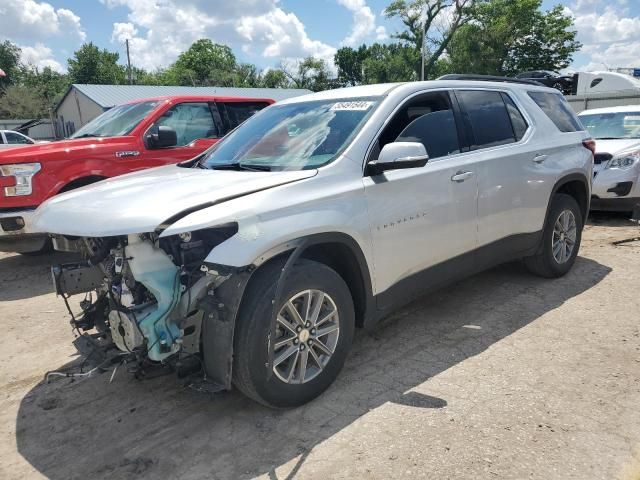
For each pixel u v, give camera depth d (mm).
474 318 4391
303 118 3934
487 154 4254
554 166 4852
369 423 2967
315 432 2914
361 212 3285
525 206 4602
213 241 2928
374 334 4156
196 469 2674
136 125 6781
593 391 3203
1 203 5633
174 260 2928
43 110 48156
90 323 3340
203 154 4273
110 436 2998
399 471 2566
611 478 2463
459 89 4293
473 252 4191
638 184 7559
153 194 3029
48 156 5875
